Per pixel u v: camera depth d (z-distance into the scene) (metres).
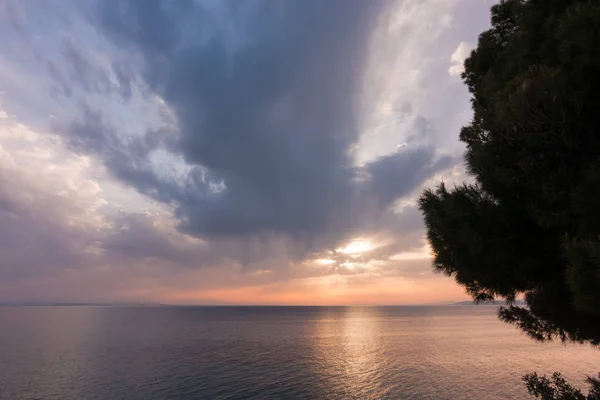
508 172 6.31
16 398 42.12
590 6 5.40
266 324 177.38
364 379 50.97
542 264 6.93
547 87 5.11
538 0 7.42
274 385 47.66
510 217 6.82
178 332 129.75
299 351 79.94
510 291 7.64
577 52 5.45
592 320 7.34
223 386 47.09
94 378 51.91
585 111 5.38
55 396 42.94
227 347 86.88
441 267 7.94
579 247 4.53
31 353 77.19
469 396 42.03
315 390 45.12
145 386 47.19
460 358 68.94
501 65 8.25
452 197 7.05
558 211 6.01
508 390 44.41
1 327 151.62
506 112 5.66
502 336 113.94
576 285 4.57
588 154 5.65
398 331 135.50
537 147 5.84
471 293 8.27
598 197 5.10
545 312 7.75
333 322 196.50
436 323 187.25
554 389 8.12
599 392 7.27
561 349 81.38
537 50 6.73
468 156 7.22
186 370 57.66
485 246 6.68
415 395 42.66
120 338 108.00
